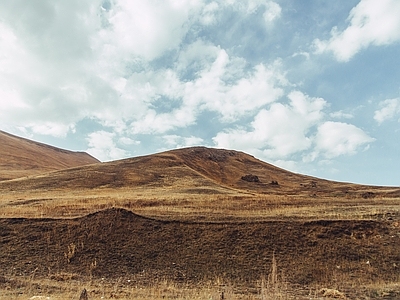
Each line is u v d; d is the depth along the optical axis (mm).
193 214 27891
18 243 22797
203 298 14414
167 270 19766
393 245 21594
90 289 15961
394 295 15523
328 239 22547
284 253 21344
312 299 14867
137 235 23781
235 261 20609
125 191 52812
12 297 13508
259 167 112562
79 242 22859
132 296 14734
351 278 18516
